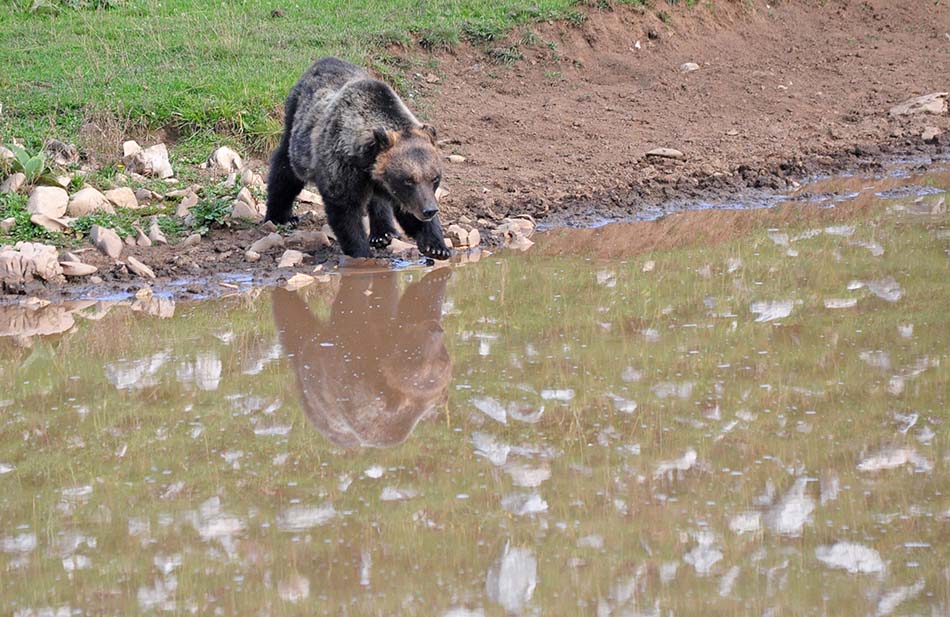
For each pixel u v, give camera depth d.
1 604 6.64
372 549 7.19
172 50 20.45
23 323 12.05
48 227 14.29
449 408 9.56
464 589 6.70
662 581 6.75
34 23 22.19
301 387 10.21
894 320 11.59
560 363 10.57
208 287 13.12
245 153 17.47
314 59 20.12
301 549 7.21
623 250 14.52
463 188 16.80
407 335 11.52
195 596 6.69
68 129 17.16
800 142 19.45
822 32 26.33
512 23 22.97
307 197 16.11
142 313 12.34
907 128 20.28
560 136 19.30
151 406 9.80
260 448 8.86
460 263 14.04
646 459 8.46
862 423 9.08
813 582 6.71
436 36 22.06
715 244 14.72
